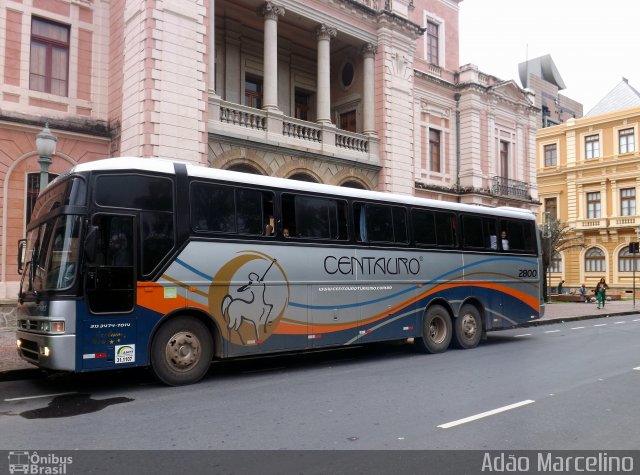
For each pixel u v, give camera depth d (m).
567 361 10.90
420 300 11.99
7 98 15.39
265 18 18.73
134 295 8.10
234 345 9.06
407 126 22.31
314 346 10.06
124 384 8.67
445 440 5.63
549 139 47.53
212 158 16.62
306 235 10.17
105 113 17.25
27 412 6.89
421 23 26.70
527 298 14.56
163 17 15.45
